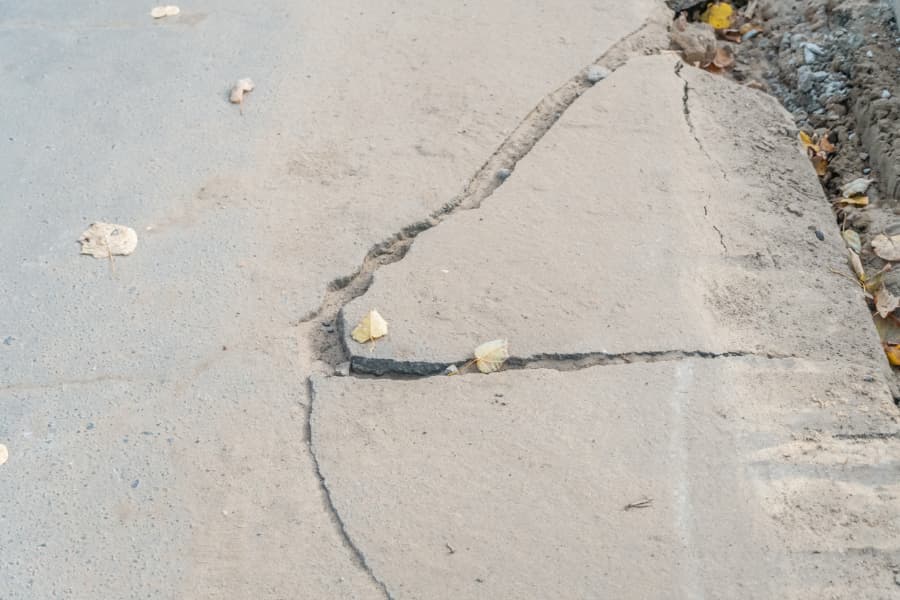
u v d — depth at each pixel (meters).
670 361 1.65
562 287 1.74
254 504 1.55
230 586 1.49
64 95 2.08
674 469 1.55
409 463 1.58
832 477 1.55
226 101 2.05
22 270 1.81
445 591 1.48
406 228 1.84
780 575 1.47
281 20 2.21
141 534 1.54
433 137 1.97
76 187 1.92
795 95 2.13
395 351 1.68
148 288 1.78
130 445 1.61
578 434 1.59
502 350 1.67
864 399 1.62
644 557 1.49
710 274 1.75
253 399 1.65
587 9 2.21
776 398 1.62
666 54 2.12
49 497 1.57
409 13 2.21
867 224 1.88
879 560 1.48
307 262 1.80
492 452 1.58
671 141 1.94
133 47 2.17
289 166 1.94
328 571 1.50
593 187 1.87
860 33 2.15
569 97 2.04
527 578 1.48
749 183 1.89
